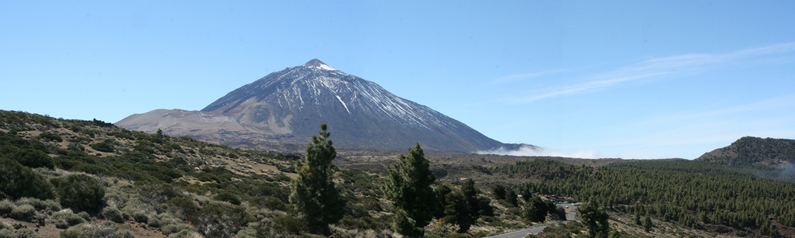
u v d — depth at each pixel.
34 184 19.75
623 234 66.69
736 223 156.00
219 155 84.69
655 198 184.12
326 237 27.31
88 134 68.06
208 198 32.28
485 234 50.62
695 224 153.75
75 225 17.38
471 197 51.38
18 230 14.45
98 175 33.56
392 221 38.09
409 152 42.91
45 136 56.47
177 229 20.73
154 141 79.12
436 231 46.66
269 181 67.06
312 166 29.39
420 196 41.69
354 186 78.31
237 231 23.00
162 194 27.67
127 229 19.23
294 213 33.28
